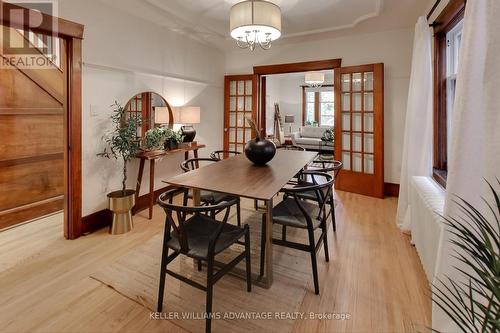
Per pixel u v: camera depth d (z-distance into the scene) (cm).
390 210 382
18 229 319
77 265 244
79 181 295
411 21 387
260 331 173
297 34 438
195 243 183
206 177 230
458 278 144
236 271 229
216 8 334
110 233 308
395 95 430
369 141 451
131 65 353
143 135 375
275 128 1045
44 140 354
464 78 147
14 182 327
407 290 210
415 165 295
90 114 305
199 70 484
